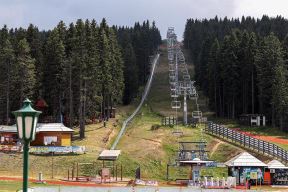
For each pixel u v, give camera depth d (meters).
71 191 41.06
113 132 92.88
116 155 59.88
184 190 42.69
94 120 101.62
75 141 79.31
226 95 117.44
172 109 141.00
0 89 90.56
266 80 103.81
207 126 90.19
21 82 88.56
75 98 92.88
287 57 110.88
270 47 103.75
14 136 74.31
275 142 84.44
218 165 55.75
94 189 41.34
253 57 112.75
